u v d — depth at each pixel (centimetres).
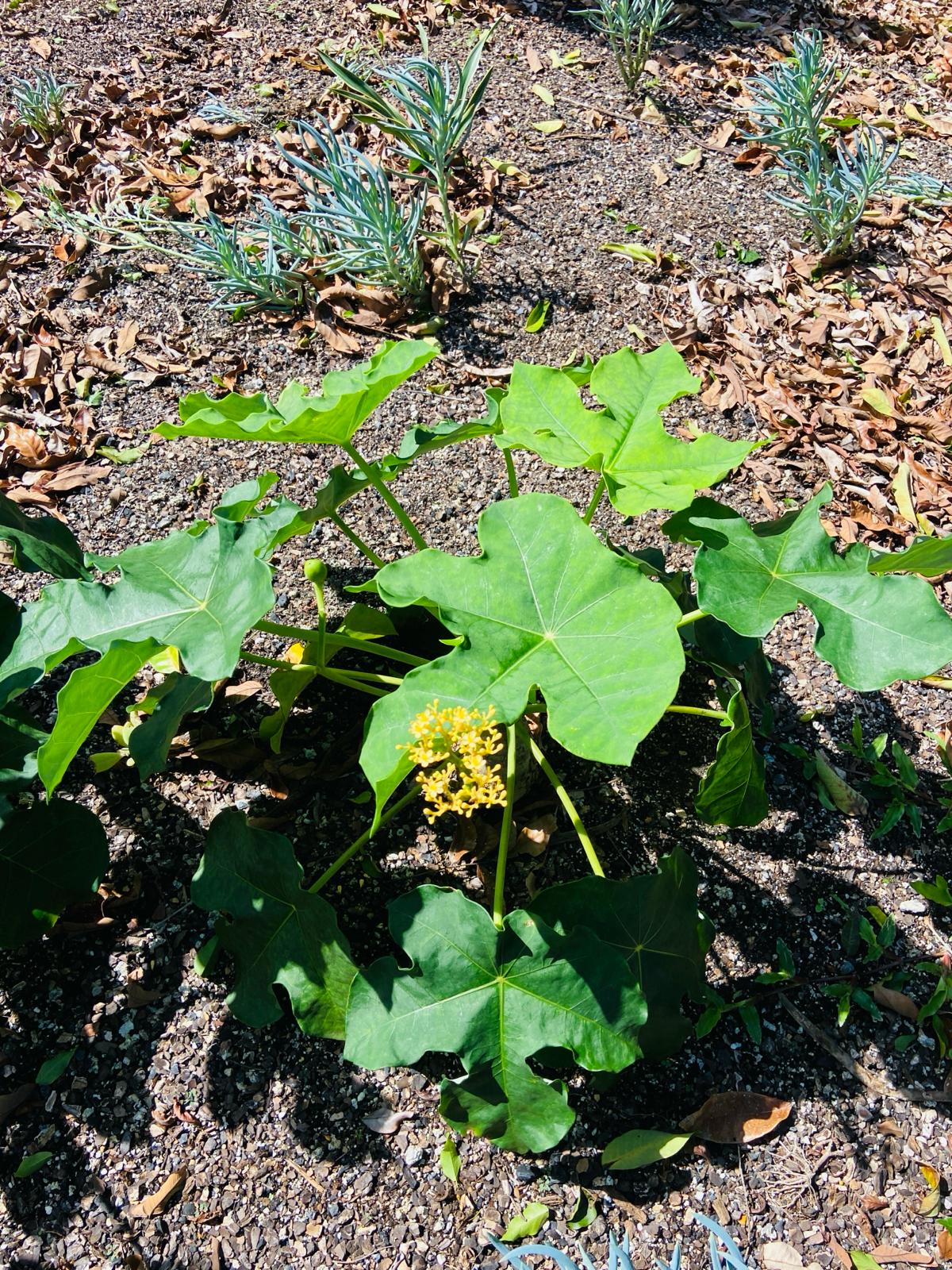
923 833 225
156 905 200
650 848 213
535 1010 156
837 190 334
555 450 181
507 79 401
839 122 396
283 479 272
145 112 366
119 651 148
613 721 140
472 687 149
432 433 206
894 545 276
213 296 316
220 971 192
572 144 379
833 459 293
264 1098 180
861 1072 190
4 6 404
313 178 347
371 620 214
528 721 221
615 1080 184
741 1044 191
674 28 441
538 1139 161
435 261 324
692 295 330
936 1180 177
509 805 181
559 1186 174
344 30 412
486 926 156
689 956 176
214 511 188
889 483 290
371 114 371
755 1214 173
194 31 404
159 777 217
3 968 192
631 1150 176
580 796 219
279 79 386
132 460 271
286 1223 169
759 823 217
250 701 229
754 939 204
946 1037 194
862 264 350
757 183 375
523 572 159
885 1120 184
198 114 363
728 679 224
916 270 350
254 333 307
